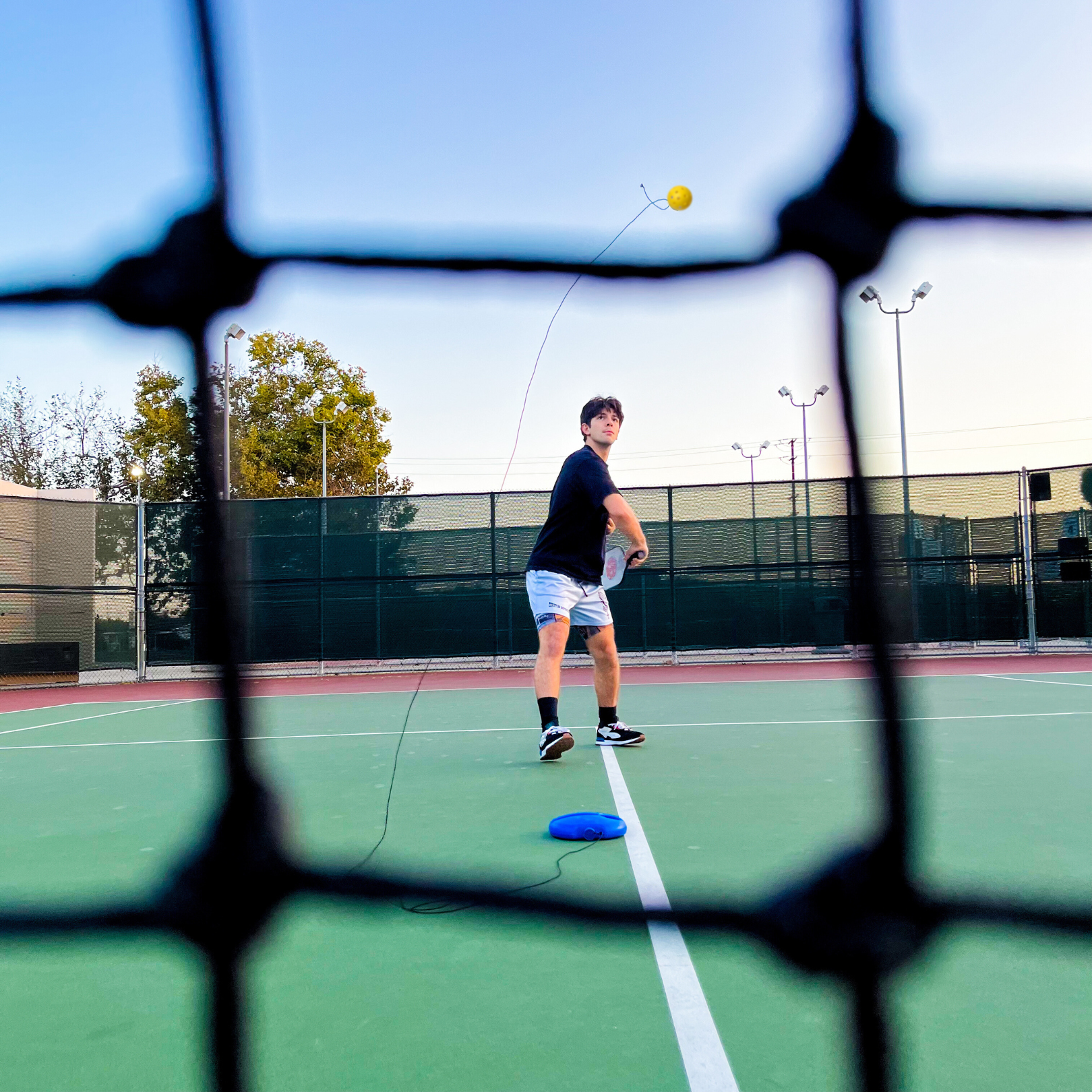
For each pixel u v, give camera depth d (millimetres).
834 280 1153
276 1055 1377
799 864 2250
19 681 10781
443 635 11281
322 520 11328
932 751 4023
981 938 1753
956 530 11148
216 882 1167
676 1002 1525
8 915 1158
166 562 11625
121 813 3205
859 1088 1029
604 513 4109
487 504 11328
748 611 11289
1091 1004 1487
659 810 2945
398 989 1604
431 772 3814
